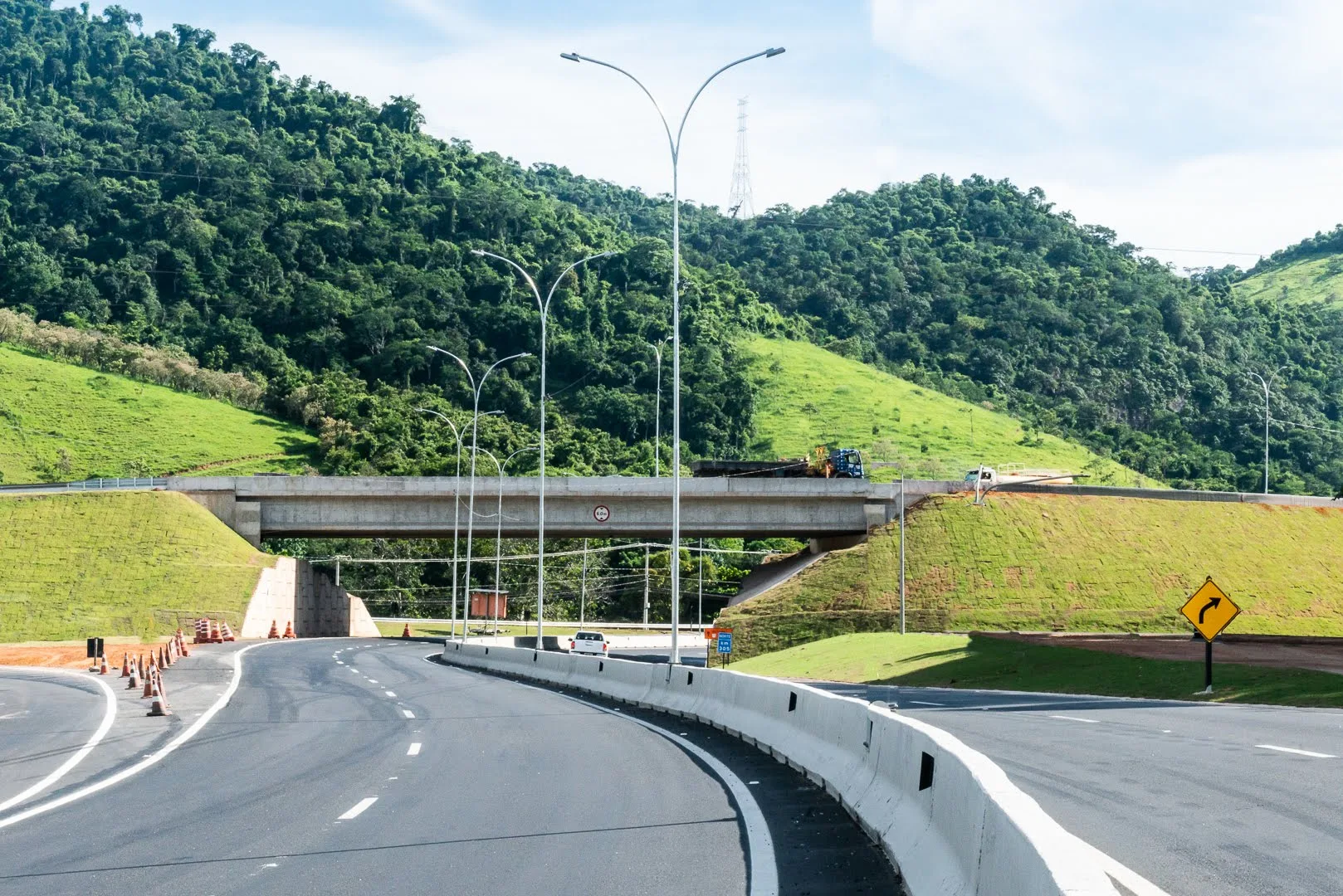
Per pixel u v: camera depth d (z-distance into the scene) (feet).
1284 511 351.25
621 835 47.39
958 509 331.16
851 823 49.39
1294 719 88.38
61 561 301.43
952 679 167.63
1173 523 337.52
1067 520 331.98
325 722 97.50
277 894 37.99
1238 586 313.32
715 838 46.62
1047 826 26.58
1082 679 147.43
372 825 50.26
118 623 281.54
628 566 531.09
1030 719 92.73
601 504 323.78
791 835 46.96
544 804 55.26
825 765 59.67
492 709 110.32
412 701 120.37
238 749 78.18
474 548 505.25
